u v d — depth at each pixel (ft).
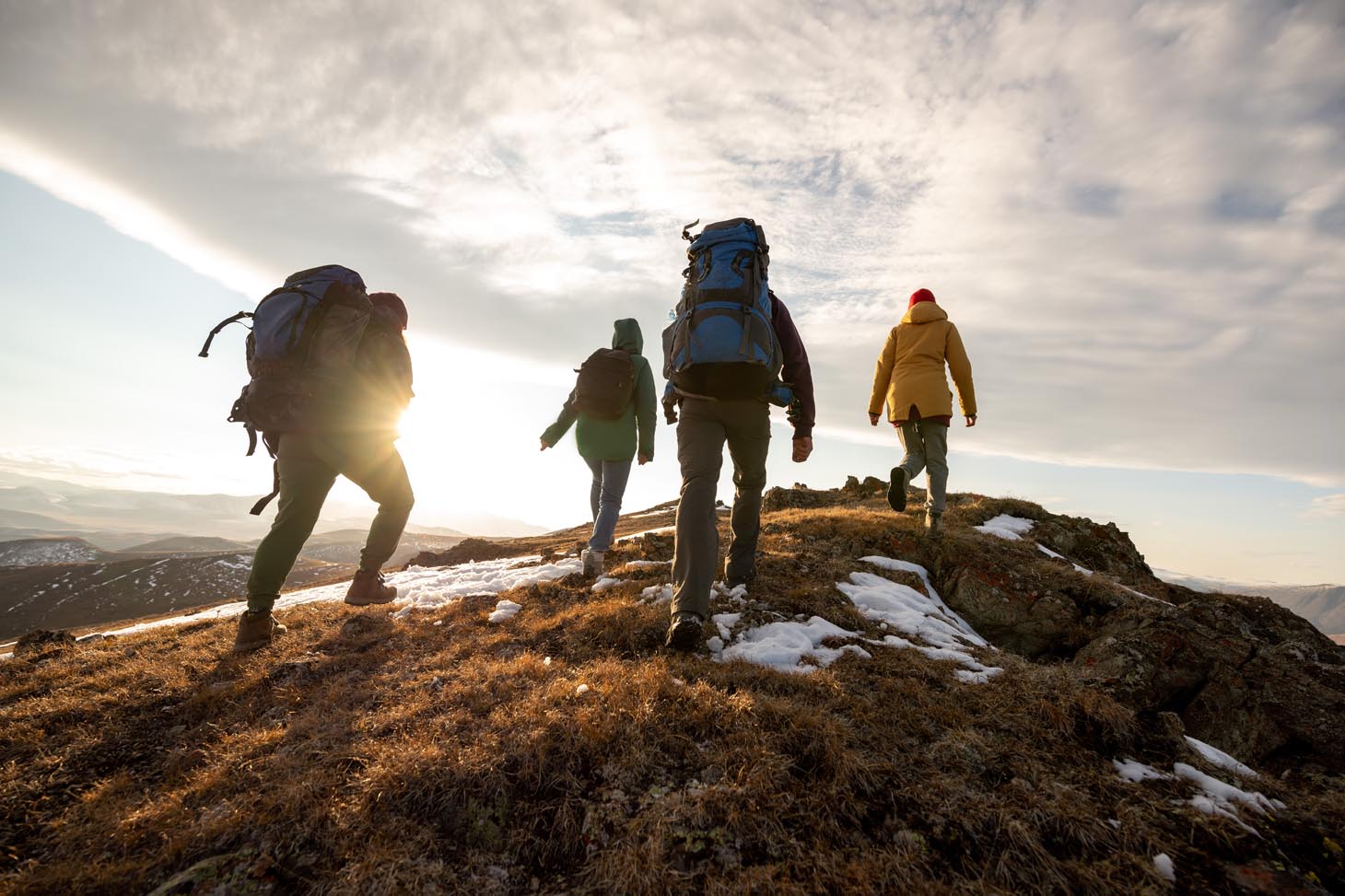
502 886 7.13
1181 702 14.03
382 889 6.79
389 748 9.12
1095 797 8.39
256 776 8.98
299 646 15.51
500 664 12.69
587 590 18.76
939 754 9.14
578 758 8.75
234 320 15.01
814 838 7.32
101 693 13.26
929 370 24.13
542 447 22.33
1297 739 14.93
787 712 9.46
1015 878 6.95
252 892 6.87
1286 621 26.94
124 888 7.09
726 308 12.40
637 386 20.31
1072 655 18.38
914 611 17.17
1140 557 33.99
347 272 15.72
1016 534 30.50
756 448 14.90
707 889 6.65
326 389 14.83
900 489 22.81
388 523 17.22
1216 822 7.87
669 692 10.08
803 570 19.36
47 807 9.09
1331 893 6.98
